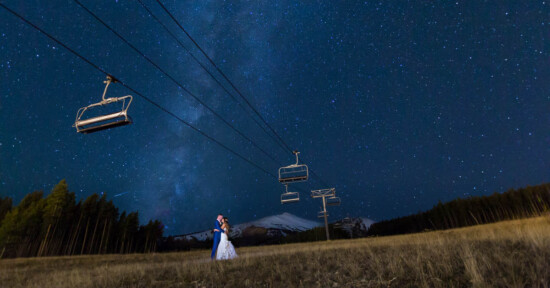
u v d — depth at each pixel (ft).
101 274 28.30
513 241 23.22
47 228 155.22
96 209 189.16
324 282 17.15
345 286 16.12
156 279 23.30
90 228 177.17
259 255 37.81
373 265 19.81
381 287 15.24
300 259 27.86
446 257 18.99
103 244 176.45
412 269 17.37
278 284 18.10
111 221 187.62
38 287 25.35
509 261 15.62
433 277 15.25
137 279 23.57
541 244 18.37
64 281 26.03
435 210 208.13
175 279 22.68
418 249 24.66
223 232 38.55
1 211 176.35
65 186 172.96
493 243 23.80
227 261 32.48
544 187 145.79
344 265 21.13
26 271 43.93
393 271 17.24
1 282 31.32
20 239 148.36
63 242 160.25
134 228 201.26
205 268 26.22
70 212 168.25
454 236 44.57
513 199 157.69
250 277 20.86
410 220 231.91
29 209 165.58
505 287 12.60
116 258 68.74
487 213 171.73
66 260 64.59
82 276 27.53
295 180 96.89
